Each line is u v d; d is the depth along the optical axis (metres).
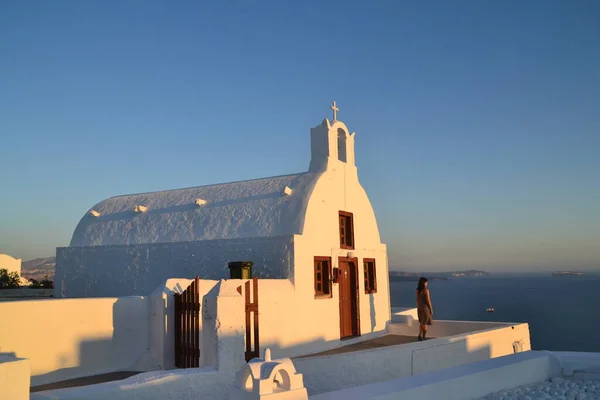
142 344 11.24
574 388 9.57
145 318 11.37
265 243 14.40
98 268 17.02
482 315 95.12
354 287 16.66
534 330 72.06
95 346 10.52
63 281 17.72
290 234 14.30
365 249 17.55
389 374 12.46
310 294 14.36
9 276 34.38
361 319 16.73
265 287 12.80
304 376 10.87
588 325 77.81
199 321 10.59
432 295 195.75
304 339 13.83
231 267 13.15
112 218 18.44
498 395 8.86
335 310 15.30
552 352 11.20
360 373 11.84
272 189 16.42
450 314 97.38
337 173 16.61
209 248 15.27
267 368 6.09
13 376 5.66
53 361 9.88
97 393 7.25
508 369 9.49
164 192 19.28
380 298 18.12
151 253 16.19
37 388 9.37
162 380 8.09
